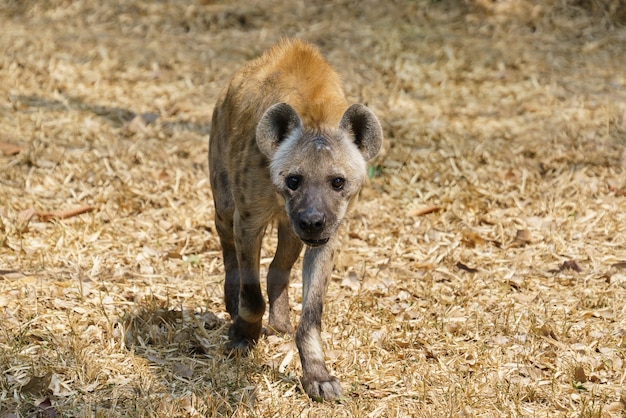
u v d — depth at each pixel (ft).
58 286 28.63
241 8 57.57
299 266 32.17
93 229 33.94
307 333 23.84
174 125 43.91
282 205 23.82
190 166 40.24
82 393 22.93
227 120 26.86
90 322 26.53
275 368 25.08
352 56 51.19
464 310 28.84
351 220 35.99
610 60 52.03
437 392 23.88
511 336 27.09
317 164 22.29
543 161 41.14
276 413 22.68
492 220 36.29
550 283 31.01
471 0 58.23
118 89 47.73
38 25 54.90
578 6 57.57
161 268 31.45
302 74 24.54
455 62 51.11
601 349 26.37
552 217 36.55
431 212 37.11
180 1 58.39
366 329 27.14
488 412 22.97
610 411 23.09
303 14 57.06
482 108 46.39
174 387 23.57
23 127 42.04
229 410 22.56
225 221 27.99
